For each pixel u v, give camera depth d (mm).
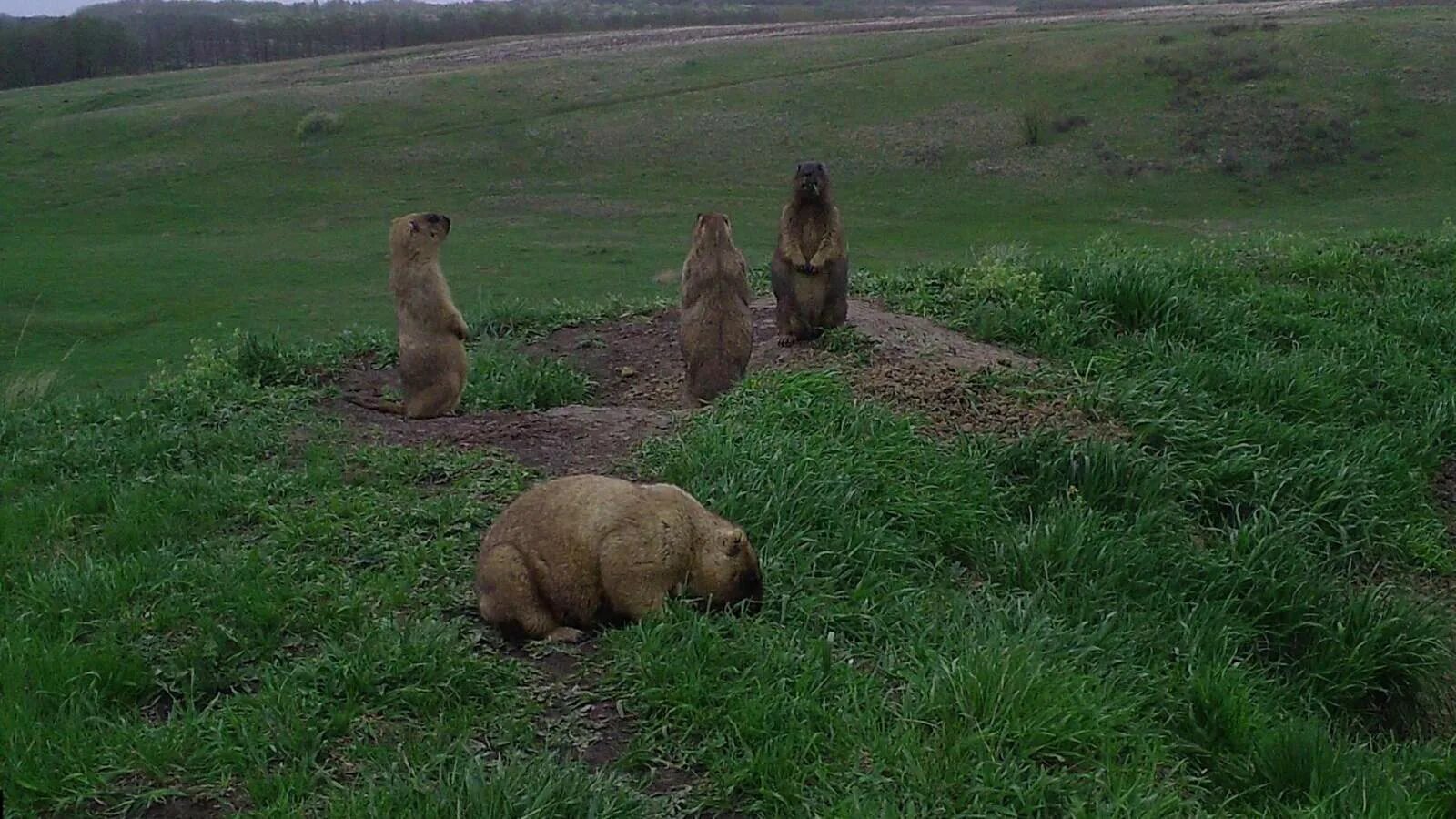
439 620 4754
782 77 42781
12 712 4125
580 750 4062
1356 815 4246
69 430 7414
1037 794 3887
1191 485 6766
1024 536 5875
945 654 4617
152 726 4148
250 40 70000
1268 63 38281
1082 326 8945
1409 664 5895
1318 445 7531
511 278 25422
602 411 7344
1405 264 11312
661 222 32125
